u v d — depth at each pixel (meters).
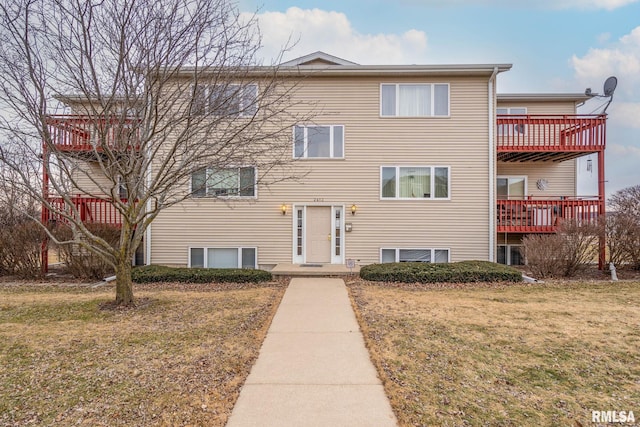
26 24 5.50
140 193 7.84
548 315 6.13
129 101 6.15
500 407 3.29
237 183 11.43
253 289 8.47
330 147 11.54
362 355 4.44
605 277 10.05
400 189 11.52
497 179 13.27
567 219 10.74
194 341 4.88
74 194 10.47
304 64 12.64
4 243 10.02
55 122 6.84
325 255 11.57
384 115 11.52
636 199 10.90
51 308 6.59
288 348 4.67
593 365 4.18
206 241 11.54
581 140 11.29
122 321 5.79
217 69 6.85
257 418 3.08
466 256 11.43
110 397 3.40
